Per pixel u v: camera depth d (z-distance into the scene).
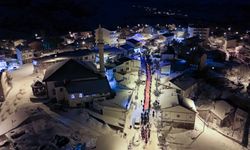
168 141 44.38
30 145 40.41
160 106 51.84
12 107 53.03
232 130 52.09
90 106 52.91
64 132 43.72
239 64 86.56
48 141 41.19
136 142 42.34
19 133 43.62
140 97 56.97
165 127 47.97
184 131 48.31
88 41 96.81
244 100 63.31
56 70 56.00
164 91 58.59
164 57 80.69
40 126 45.41
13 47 93.25
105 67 67.81
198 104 58.47
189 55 85.94
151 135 44.84
